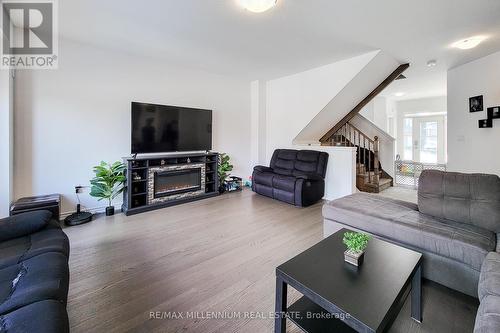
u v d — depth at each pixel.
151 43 3.30
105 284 1.87
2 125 2.57
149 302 1.68
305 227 3.05
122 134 3.72
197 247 2.49
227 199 4.41
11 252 1.47
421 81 5.46
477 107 3.91
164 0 2.26
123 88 3.69
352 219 2.31
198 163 4.34
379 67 3.97
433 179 2.22
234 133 5.32
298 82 4.85
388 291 1.19
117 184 3.60
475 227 1.91
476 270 1.63
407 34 2.99
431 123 7.75
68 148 3.26
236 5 2.34
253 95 5.55
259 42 3.24
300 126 4.88
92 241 2.60
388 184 5.67
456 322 1.53
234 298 1.73
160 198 3.82
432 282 1.89
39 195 3.05
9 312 0.99
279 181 4.24
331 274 1.33
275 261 2.23
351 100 4.71
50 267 1.31
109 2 2.30
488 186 1.94
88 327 1.45
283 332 1.37
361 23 2.71
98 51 3.44
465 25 2.76
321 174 4.33
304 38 3.10
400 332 1.46
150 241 2.62
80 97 3.32
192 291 1.80
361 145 5.82
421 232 1.86
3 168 2.59
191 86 4.49
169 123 4.04
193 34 3.00
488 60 3.74
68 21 2.69
